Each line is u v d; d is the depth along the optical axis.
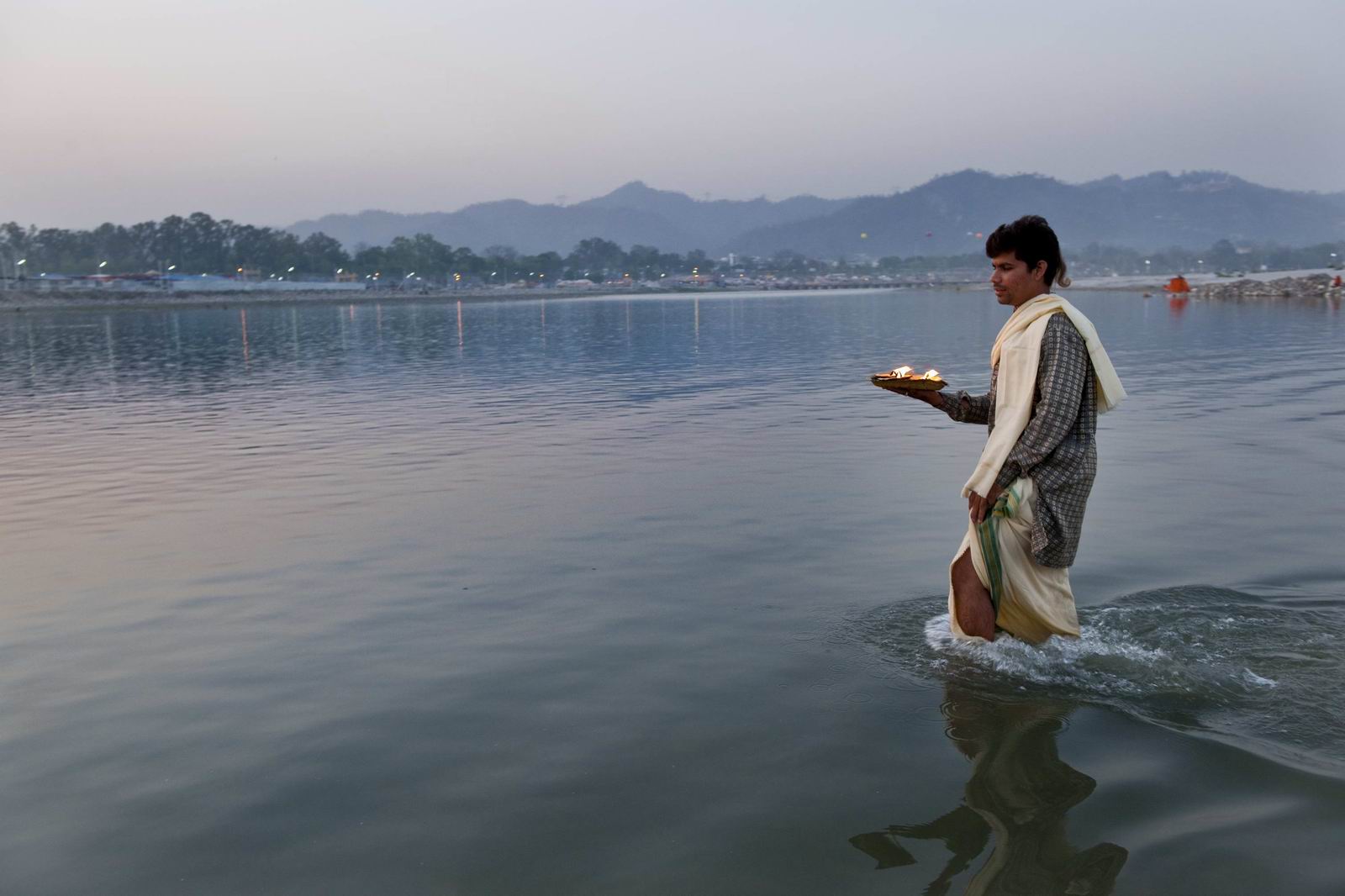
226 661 4.71
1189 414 12.96
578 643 4.83
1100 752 3.47
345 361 29.67
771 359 26.52
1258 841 2.89
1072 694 3.96
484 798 3.29
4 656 4.84
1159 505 7.54
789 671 4.36
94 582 6.15
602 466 10.02
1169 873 2.75
